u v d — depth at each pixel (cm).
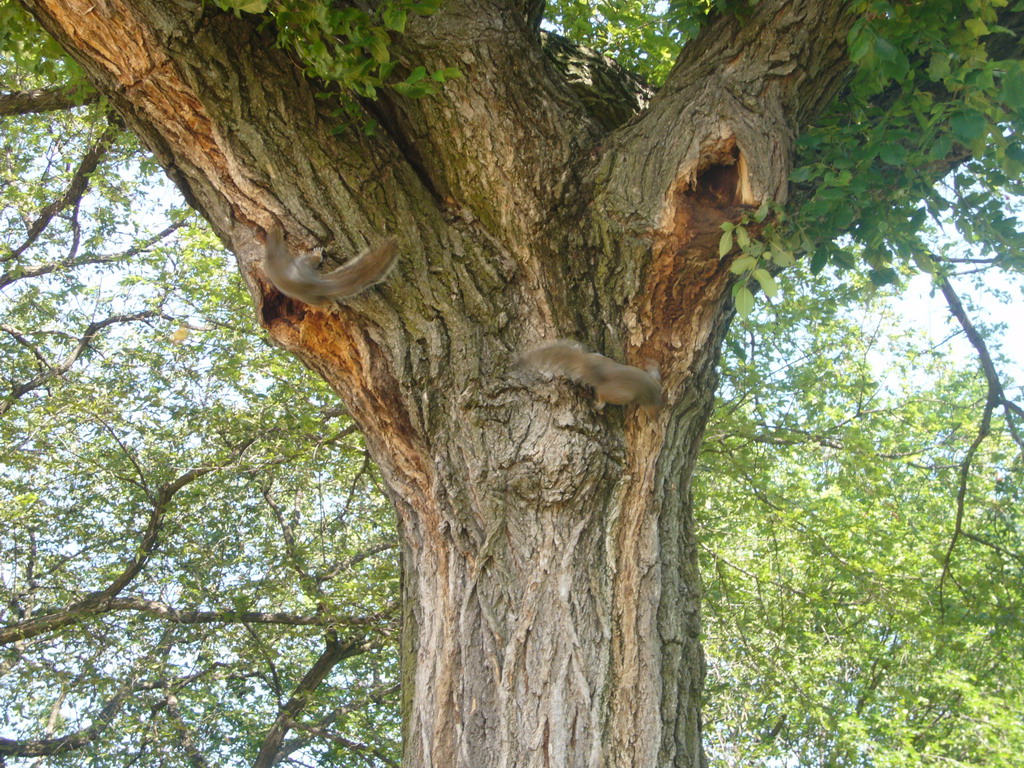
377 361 395
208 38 367
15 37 503
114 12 358
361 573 1184
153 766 1140
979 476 1012
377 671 1352
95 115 756
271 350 1109
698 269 392
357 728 1160
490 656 374
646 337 404
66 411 1103
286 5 359
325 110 393
